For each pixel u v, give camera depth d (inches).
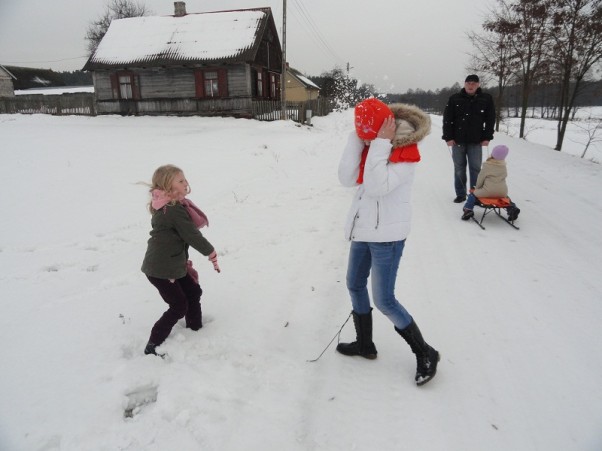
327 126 1059.9
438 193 300.8
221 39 987.3
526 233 214.2
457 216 244.8
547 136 957.2
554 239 205.2
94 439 84.7
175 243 109.8
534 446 85.7
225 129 786.8
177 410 93.1
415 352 103.7
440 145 610.5
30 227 227.0
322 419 93.4
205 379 103.3
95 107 1085.1
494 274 165.9
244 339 121.0
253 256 182.4
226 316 134.0
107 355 112.5
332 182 318.0
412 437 88.5
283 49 959.0
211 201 274.4
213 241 200.8
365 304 111.1
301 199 273.6
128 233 218.2
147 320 130.6
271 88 1195.9
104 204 270.7
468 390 102.6
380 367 112.1
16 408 92.6
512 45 719.7
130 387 100.3
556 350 117.2
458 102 256.5
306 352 117.4
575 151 759.1
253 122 916.6
